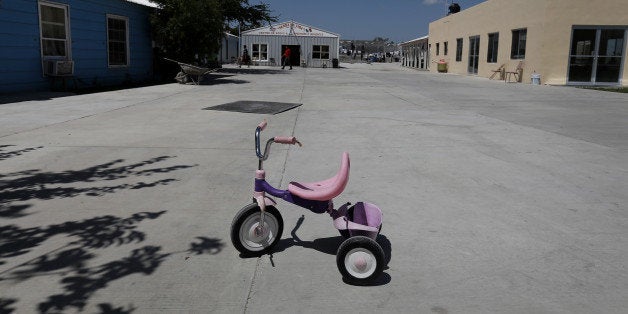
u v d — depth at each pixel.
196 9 20.53
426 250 3.60
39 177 5.40
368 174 5.62
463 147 7.15
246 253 3.50
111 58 18.52
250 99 13.13
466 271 3.27
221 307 2.82
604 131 8.62
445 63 35.62
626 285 3.09
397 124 9.16
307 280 3.16
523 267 3.33
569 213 4.39
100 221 4.12
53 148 6.77
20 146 6.86
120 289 3.02
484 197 4.84
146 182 5.26
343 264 3.10
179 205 4.54
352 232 3.30
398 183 5.29
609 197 4.86
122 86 17.70
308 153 6.66
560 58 21.38
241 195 4.84
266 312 2.77
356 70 36.94
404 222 4.14
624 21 21.06
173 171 5.70
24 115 9.65
